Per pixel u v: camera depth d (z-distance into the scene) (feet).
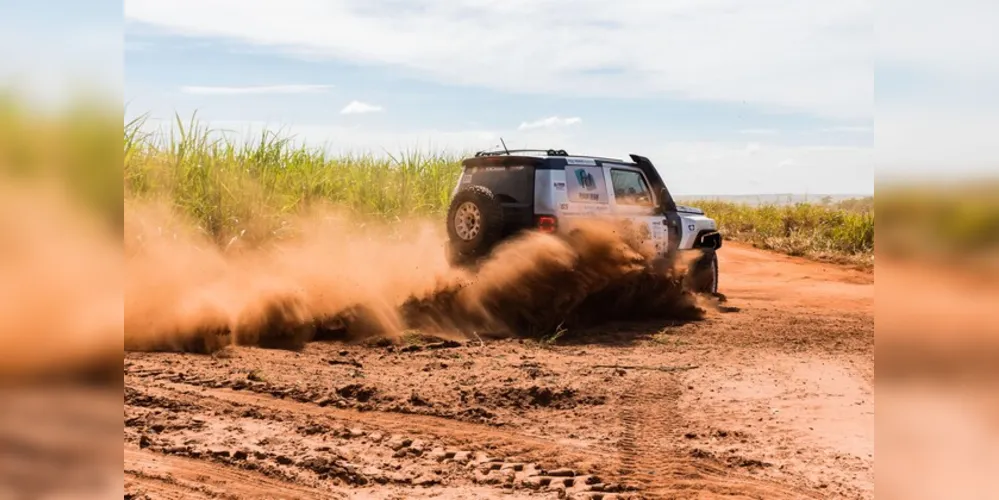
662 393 22.98
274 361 25.29
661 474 15.96
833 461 17.01
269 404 20.03
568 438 18.43
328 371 24.17
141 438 16.51
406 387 22.40
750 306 44.96
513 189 35.42
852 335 35.04
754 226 87.81
